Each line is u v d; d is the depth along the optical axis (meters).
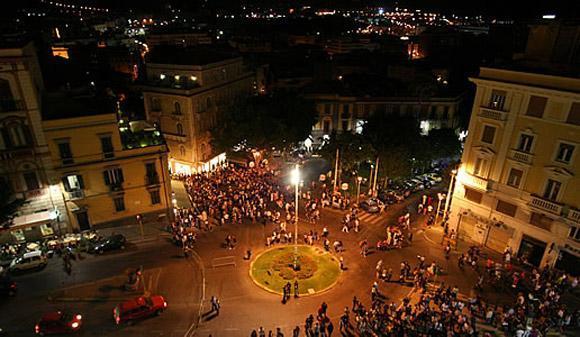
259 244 44.03
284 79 86.56
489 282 37.50
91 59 114.69
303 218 49.56
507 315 31.44
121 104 85.75
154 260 41.19
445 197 53.12
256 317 33.47
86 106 44.97
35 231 42.91
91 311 33.88
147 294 35.16
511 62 41.38
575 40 37.88
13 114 38.81
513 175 40.00
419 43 135.38
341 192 56.41
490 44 106.31
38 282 37.31
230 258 41.53
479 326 31.77
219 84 66.62
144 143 47.66
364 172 55.72
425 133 74.81
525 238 40.06
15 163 39.97
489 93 40.31
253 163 62.53
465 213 44.44
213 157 66.00
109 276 38.41
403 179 58.59
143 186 47.16
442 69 87.19
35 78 44.69
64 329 31.08
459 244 44.25
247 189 55.06
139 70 113.50
